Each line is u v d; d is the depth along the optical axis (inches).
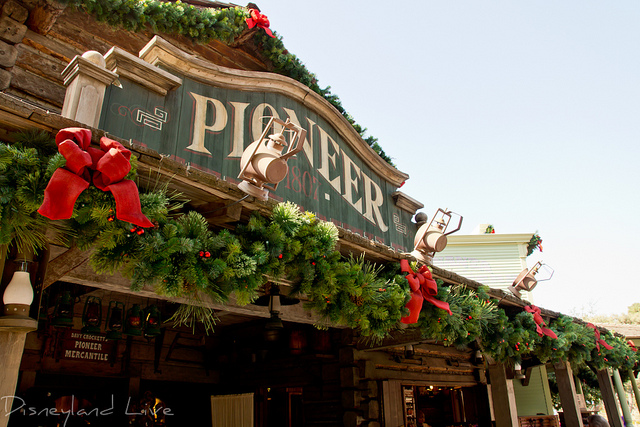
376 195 309.0
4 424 93.5
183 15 246.5
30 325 98.8
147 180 122.6
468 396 411.5
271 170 155.0
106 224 103.0
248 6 291.4
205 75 217.0
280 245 136.1
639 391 472.1
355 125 330.6
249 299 134.6
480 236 609.6
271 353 303.3
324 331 268.1
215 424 292.0
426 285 194.4
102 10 211.8
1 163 91.6
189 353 306.3
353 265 169.2
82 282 127.2
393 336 254.4
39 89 209.6
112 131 174.1
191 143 201.6
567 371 351.9
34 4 201.2
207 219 142.8
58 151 102.3
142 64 187.6
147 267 109.3
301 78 301.7
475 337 228.7
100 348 261.6
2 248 101.8
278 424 315.3
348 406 258.8
